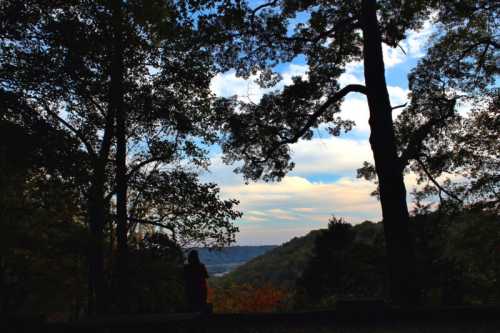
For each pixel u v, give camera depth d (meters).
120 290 16.77
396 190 15.80
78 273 23.53
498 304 11.76
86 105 15.95
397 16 19.36
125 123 16.97
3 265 22.64
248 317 10.80
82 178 13.88
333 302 26.36
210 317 10.74
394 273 15.30
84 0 13.78
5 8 12.62
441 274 21.25
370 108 16.62
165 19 16.12
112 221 17.56
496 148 24.38
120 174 16.56
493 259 24.67
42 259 22.94
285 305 42.62
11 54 13.01
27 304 26.08
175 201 17.52
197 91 18.89
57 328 8.72
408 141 21.06
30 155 12.48
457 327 9.76
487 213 25.16
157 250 17.66
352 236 32.75
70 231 20.14
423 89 21.39
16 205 20.00
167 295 18.25
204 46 19.33
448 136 22.78
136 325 8.95
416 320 10.66
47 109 14.55
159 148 17.78
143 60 16.66
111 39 14.23
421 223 23.55
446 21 21.98
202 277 10.87
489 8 21.05
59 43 13.03
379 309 10.80
